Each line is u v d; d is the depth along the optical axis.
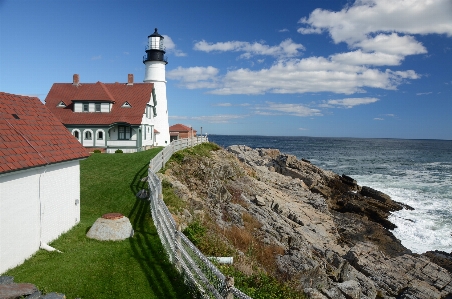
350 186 43.53
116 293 8.72
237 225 19.95
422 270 20.44
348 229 28.69
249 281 10.30
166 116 47.84
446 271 20.52
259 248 18.02
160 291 8.87
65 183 13.73
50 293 7.63
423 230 31.44
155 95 43.22
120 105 39.59
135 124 37.47
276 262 17.09
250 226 20.69
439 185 51.84
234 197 24.86
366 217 33.53
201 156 29.28
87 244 12.27
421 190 47.94
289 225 23.84
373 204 38.09
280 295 10.14
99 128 37.69
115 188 19.66
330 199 40.25
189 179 23.50
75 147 14.88
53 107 39.62
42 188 12.02
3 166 9.89
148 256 11.15
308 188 41.91
